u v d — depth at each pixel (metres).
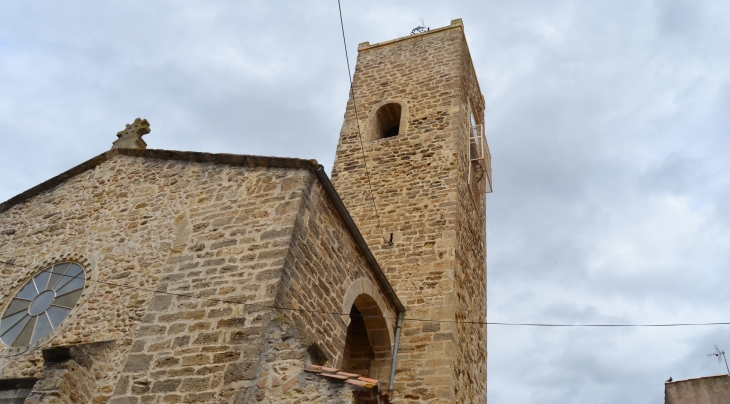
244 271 7.71
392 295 10.99
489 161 17.62
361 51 19.64
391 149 15.49
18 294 9.23
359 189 14.78
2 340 8.62
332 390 6.20
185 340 7.29
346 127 16.81
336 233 9.23
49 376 6.82
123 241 9.06
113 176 10.36
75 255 9.25
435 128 15.62
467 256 13.91
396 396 10.52
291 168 8.89
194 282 7.89
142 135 12.03
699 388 14.79
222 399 6.54
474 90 19.22
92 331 7.98
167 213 9.14
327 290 8.55
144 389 7.00
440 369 10.63
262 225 8.20
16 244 10.01
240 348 6.91
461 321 12.27
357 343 11.08
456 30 18.75
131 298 8.15
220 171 9.41
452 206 13.48
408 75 17.81
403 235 13.23
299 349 6.71
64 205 10.30
